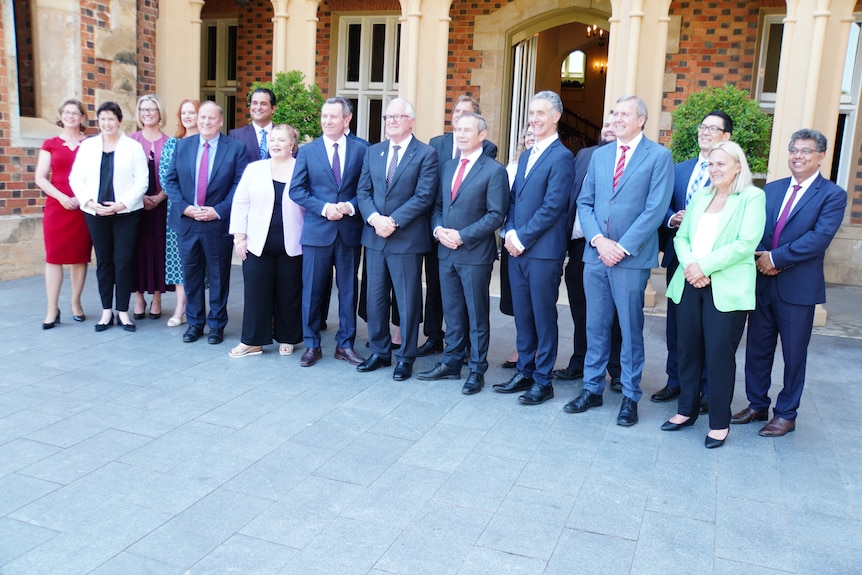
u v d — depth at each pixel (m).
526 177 4.25
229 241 5.19
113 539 2.67
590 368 4.20
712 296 3.66
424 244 4.57
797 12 6.00
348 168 4.67
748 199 3.60
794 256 3.77
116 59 7.73
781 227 3.88
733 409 4.35
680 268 3.88
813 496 3.24
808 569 2.65
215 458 3.37
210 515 2.87
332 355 5.07
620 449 3.67
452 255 4.38
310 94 7.01
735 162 3.61
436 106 7.19
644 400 4.45
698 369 3.88
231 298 6.64
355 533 2.77
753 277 3.65
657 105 6.46
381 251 4.55
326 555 2.62
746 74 8.38
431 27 7.09
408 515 2.92
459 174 4.33
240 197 4.70
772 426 3.95
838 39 5.98
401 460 3.43
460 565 2.59
